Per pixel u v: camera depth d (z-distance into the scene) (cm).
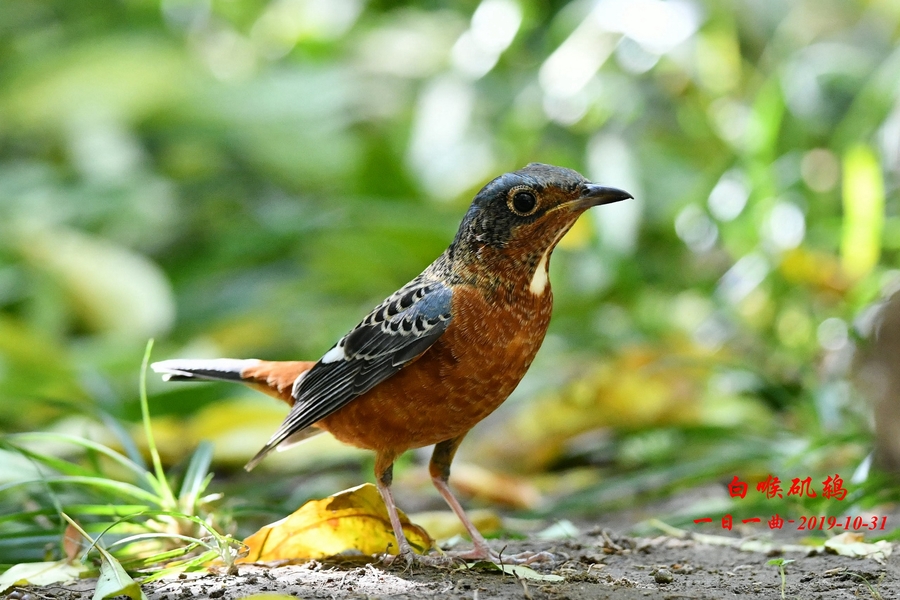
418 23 1948
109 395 1131
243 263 1703
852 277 1220
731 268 1411
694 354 1210
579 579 601
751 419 1123
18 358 1234
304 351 1431
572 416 1135
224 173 1881
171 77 1842
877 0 1739
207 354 1355
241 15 2102
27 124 1838
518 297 649
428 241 1552
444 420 661
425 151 1675
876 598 562
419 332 640
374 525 658
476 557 660
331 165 1780
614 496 961
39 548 707
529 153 1605
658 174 1562
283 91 1841
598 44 1583
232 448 1103
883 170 1352
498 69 1750
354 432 680
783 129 1452
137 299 1495
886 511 823
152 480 722
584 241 1498
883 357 915
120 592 534
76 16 2111
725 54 1585
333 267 1599
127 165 1823
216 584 579
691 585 595
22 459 788
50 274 1486
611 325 1445
